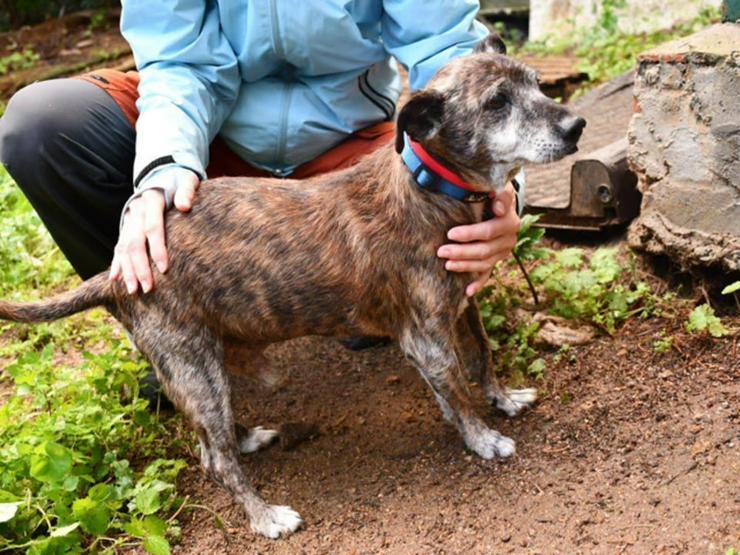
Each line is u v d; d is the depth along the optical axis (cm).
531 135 143
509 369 169
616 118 218
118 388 165
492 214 150
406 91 253
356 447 161
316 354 183
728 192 163
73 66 376
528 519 142
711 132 162
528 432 157
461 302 152
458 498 148
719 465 143
